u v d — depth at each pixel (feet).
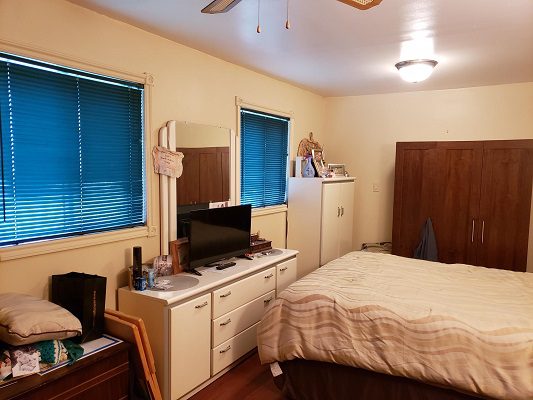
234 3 5.17
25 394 5.28
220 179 11.08
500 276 9.60
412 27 8.20
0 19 6.23
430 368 6.48
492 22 7.86
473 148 12.73
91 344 6.77
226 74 11.15
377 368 6.89
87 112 7.73
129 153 8.64
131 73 8.35
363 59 10.80
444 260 13.33
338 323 7.38
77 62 7.32
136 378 7.11
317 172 14.21
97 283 7.02
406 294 8.02
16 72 6.57
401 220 13.88
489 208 12.62
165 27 8.43
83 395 6.11
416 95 15.10
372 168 16.14
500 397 6.04
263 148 13.33
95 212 8.02
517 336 6.32
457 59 10.54
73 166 7.55
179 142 9.62
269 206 13.80
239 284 9.29
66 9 7.13
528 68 11.41
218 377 8.96
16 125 6.63
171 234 9.50
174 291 7.89
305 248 14.20
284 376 8.03
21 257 6.64
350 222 15.88
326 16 7.64
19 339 5.46
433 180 13.35
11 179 6.61
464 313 7.06
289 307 7.95
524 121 13.32
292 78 13.26
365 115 16.15
